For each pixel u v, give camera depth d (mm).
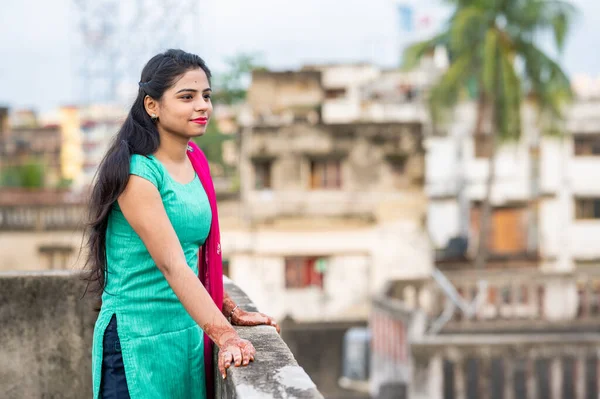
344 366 17578
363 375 17141
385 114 27578
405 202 22547
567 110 25516
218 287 2547
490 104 23922
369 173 22578
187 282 2250
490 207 25203
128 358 2344
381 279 22500
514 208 26703
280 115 24266
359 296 22484
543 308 15109
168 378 2404
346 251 22500
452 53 24719
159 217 2256
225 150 32156
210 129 29234
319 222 22547
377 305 14227
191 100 2340
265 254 22531
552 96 23953
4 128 39062
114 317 2375
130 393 2334
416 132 22500
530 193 26469
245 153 22672
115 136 2373
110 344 2371
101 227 2350
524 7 22922
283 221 22562
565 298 15055
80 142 40656
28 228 22281
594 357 13258
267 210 22547
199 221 2414
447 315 14664
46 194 22422
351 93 29641
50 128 42250
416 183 22562
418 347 11039
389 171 22609
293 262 22656
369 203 22531
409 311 12555
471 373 13328
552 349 11148
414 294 15758
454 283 15211
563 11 22938
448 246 25406
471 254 25719
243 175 22719
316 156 22562
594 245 26266
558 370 11180
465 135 26359
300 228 22531
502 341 11094
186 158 2486
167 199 2320
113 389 2373
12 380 3604
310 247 22516
